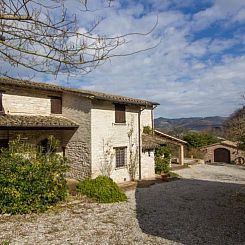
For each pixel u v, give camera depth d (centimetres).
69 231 922
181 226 997
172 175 2311
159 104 2167
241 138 2069
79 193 1426
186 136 4119
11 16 307
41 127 1527
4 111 1545
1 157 1159
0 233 888
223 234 916
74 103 1741
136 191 1627
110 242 830
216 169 2986
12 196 1095
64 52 335
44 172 1188
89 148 1659
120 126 1867
